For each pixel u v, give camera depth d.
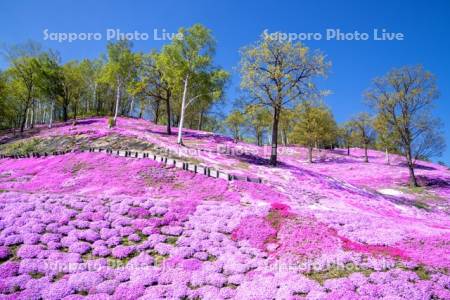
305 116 67.62
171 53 46.41
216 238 17.95
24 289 12.94
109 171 30.30
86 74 84.75
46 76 69.56
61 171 31.28
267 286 13.34
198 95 48.28
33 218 18.33
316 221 19.72
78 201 21.14
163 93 63.50
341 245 16.77
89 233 17.47
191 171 29.88
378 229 19.14
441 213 34.75
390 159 77.44
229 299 12.66
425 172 56.19
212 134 64.69
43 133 55.56
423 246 16.75
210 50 48.16
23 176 30.72
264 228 18.88
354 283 13.26
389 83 49.66
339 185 37.16
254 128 83.00
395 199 37.72
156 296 12.73
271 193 26.66
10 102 77.75
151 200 22.19
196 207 21.61
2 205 19.59
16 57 65.94
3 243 15.88
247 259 15.92
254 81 39.19
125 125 62.12
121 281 13.95
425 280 13.26
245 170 34.81
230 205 22.61
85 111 94.00
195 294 13.03
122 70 58.78
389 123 50.94
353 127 75.81
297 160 72.44
